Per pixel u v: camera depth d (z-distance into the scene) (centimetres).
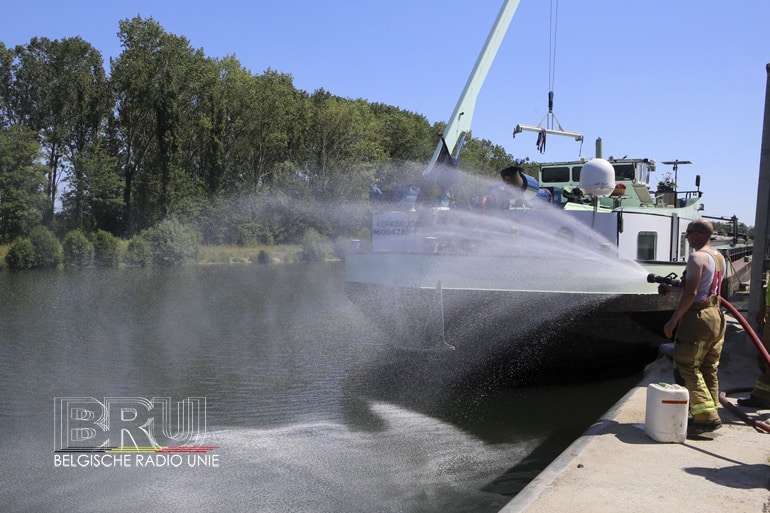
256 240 5628
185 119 5966
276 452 628
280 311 1884
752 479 446
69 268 3931
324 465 595
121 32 6034
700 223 561
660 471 461
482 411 785
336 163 6544
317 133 6644
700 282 547
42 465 595
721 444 523
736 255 1655
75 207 5603
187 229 4647
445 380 870
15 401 838
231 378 984
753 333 574
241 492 536
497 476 583
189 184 5622
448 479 579
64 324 1558
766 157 753
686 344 552
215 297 2300
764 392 619
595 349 865
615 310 832
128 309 1892
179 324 1578
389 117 7725
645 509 396
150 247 4328
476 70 1032
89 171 5422
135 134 6069
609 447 514
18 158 5094
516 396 865
